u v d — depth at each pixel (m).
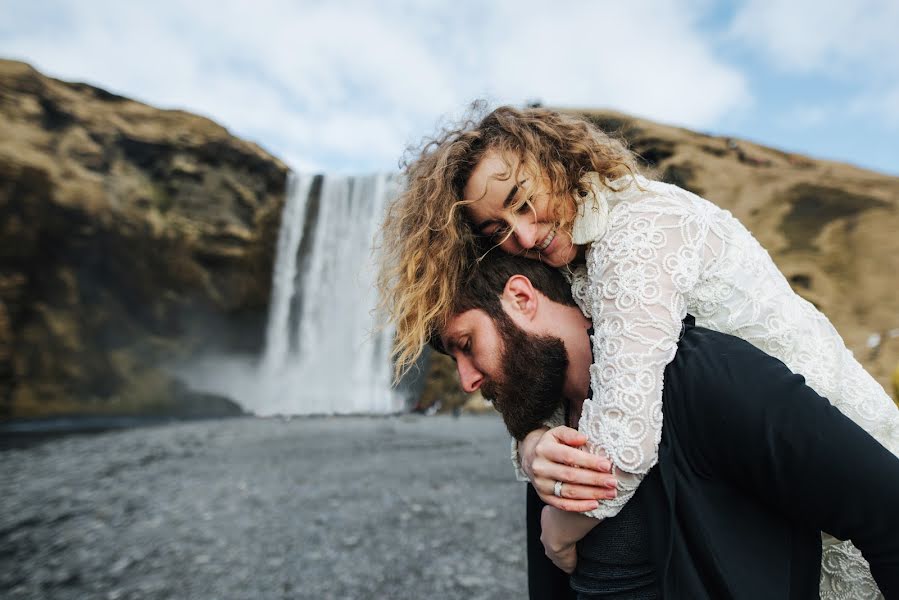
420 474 6.58
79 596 3.64
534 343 1.29
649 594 1.12
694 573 0.98
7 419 18.72
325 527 4.67
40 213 20.06
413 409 15.86
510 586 3.29
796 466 0.90
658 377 1.08
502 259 1.35
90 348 21.42
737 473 0.98
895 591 0.87
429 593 3.25
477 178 1.32
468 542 4.09
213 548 4.35
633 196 1.30
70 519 5.59
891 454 0.88
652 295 1.15
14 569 4.16
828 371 1.24
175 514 5.49
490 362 1.32
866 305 16.20
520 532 4.23
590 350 1.31
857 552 1.18
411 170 1.50
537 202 1.30
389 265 1.48
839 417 0.90
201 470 7.86
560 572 1.46
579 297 1.34
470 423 12.61
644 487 1.08
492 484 5.88
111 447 11.08
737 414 0.95
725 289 1.24
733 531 0.99
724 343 1.07
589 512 1.14
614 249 1.23
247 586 3.57
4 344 19.17
